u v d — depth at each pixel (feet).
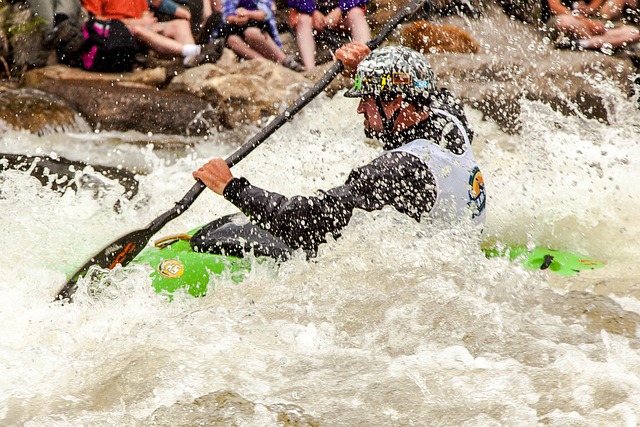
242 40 67.21
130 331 23.54
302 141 46.93
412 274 25.20
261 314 23.98
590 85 65.67
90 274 25.52
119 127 58.23
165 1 65.62
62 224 33.06
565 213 32.50
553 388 19.81
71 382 21.16
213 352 22.16
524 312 23.72
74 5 63.21
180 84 61.93
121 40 61.98
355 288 24.82
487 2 73.15
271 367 21.47
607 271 27.07
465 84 62.18
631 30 70.03
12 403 20.18
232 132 59.88
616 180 36.76
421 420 18.94
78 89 59.06
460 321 23.08
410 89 25.30
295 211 24.79
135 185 45.16
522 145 45.98
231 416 19.25
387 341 22.48
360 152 44.70
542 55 68.28
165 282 25.35
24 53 61.57
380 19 73.05
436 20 73.41
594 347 21.62
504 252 28.43
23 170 45.55
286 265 25.82
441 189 25.00
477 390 19.99
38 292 26.27
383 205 24.91
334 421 18.98
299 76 64.44
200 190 27.35
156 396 20.27
